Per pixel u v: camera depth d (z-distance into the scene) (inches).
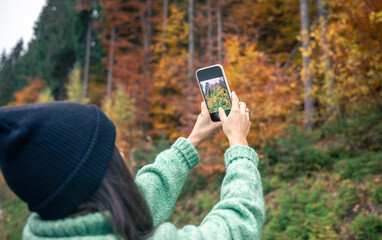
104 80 1069.1
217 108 41.4
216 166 313.4
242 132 33.3
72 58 1107.3
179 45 889.5
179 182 36.3
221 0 743.7
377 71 277.1
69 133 21.7
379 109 296.2
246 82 317.7
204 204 292.5
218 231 24.5
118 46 920.3
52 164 20.9
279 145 294.7
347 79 302.0
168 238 22.9
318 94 353.7
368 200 189.8
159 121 743.1
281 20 650.2
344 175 234.2
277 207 225.5
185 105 540.1
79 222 20.5
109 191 22.0
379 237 158.4
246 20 691.4
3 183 645.3
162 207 34.3
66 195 21.0
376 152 253.8
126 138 582.2
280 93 324.8
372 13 249.8
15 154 21.1
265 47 654.5
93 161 21.8
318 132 337.1
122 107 609.3
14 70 1658.5
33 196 21.4
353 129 286.4
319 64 322.7
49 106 22.7
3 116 21.7
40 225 21.3
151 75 820.0
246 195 27.5
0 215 557.9
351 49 286.7
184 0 965.8
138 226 22.9
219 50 663.1
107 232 21.7
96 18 1028.5
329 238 170.9
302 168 271.4
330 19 321.1
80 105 24.0
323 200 205.8
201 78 43.6
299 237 178.7
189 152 37.6
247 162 30.2
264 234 193.9
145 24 924.0
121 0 893.2
